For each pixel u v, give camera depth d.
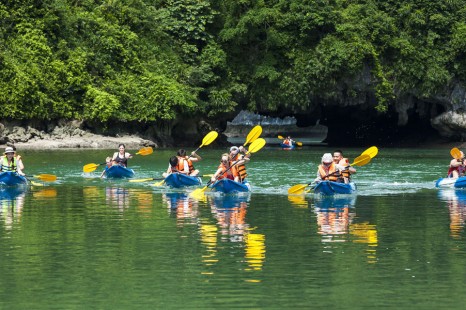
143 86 55.44
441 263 14.20
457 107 58.06
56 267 13.94
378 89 57.41
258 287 12.59
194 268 13.85
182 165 28.11
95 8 58.34
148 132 55.59
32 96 51.88
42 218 19.67
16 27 54.34
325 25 57.66
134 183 29.17
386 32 57.78
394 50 57.84
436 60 57.81
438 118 59.06
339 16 57.66
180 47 58.84
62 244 16.02
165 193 25.67
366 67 57.16
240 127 95.38
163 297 12.05
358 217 19.86
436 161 42.69
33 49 53.72
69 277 13.24
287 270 13.68
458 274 13.38
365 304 11.70
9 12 54.91
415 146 60.94
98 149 49.66
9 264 14.17
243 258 14.64
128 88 54.91
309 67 56.47
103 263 14.24
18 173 28.27
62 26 55.94
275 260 14.45
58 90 53.34
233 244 15.97
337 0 59.16
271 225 18.44
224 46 58.91
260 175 33.41
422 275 13.32
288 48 57.94
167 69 57.16
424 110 60.53
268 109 58.62
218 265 14.06
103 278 13.18
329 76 56.91
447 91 58.09
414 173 34.62
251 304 11.70
